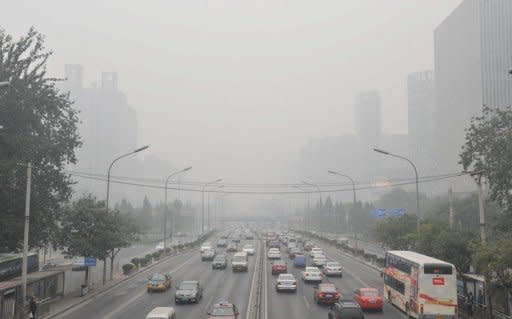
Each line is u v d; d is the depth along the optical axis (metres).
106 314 34.03
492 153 35.47
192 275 56.66
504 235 29.78
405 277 33.84
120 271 63.41
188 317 32.47
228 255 83.81
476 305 32.09
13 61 38.84
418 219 48.09
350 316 28.17
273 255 75.94
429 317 29.92
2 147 36.97
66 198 44.50
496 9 158.50
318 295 37.56
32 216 39.50
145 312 34.56
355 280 52.72
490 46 158.38
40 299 37.78
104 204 48.16
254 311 34.56
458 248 35.84
